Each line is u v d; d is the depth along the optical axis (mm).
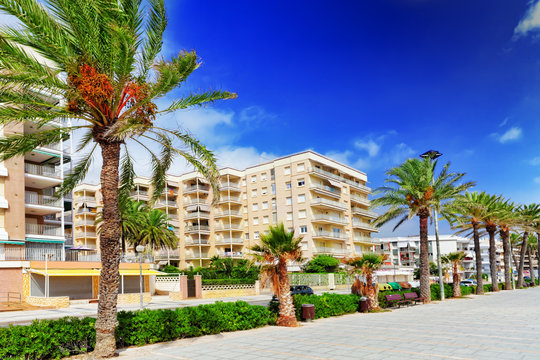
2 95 9984
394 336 13000
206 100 11945
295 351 10656
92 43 10484
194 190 67875
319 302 19000
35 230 35375
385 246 115938
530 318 17656
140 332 11836
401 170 29641
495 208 42906
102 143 11086
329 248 60281
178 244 68250
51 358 9961
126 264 37031
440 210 29703
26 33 9758
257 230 65000
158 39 11445
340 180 66375
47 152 36406
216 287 36562
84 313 23172
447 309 23094
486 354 9969
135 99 11156
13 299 28953
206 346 11539
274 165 63875
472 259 117500
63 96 10672
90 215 67062
